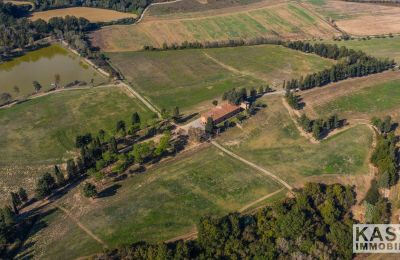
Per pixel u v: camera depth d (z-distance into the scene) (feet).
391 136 636.89
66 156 622.13
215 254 446.19
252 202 536.42
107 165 591.37
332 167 601.21
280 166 602.44
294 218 472.03
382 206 516.73
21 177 580.71
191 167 594.65
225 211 521.65
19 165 603.26
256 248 451.53
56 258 457.68
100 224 501.56
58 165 604.08
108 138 631.56
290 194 549.54
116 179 571.69
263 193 551.59
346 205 526.98
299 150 637.71
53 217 513.45
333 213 501.56
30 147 640.58
